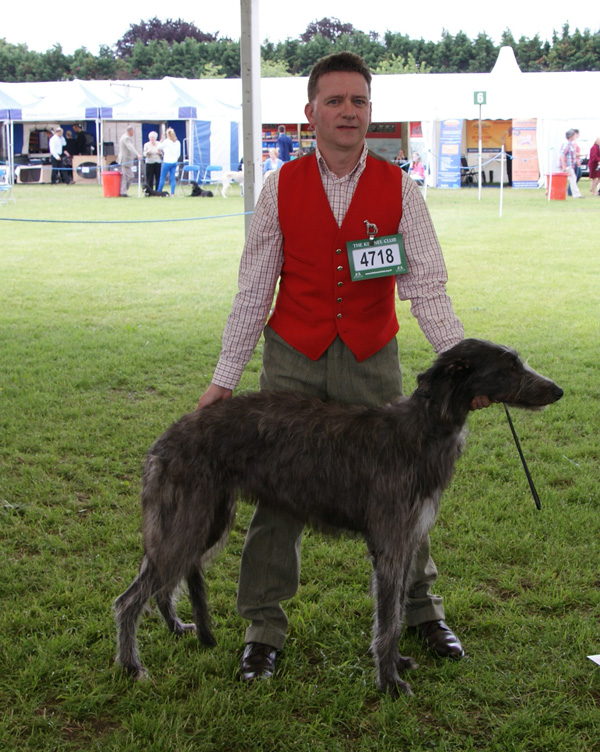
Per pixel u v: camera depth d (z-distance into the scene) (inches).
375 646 121.0
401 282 130.8
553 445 219.8
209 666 129.2
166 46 2508.6
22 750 109.4
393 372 133.1
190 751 108.8
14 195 1000.9
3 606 143.5
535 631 136.7
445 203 914.1
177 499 123.0
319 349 128.3
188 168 1072.2
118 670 125.9
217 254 577.0
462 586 151.9
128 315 382.3
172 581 125.1
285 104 1110.4
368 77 121.9
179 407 249.3
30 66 2445.9
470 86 1049.5
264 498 125.6
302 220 124.5
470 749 108.9
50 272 494.3
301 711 119.6
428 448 117.8
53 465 205.2
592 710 116.3
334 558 163.3
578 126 1165.1
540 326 352.2
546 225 706.8
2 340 328.2
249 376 281.3
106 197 999.6
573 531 171.5
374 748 110.6
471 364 116.3
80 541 166.7
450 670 126.7
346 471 120.1
